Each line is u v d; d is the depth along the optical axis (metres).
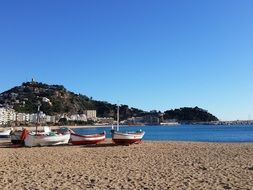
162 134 102.12
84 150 33.34
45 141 39.22
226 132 115.31
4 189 14.38
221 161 23.42
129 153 29.73
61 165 22.16
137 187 14.77
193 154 28.30
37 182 15.91
